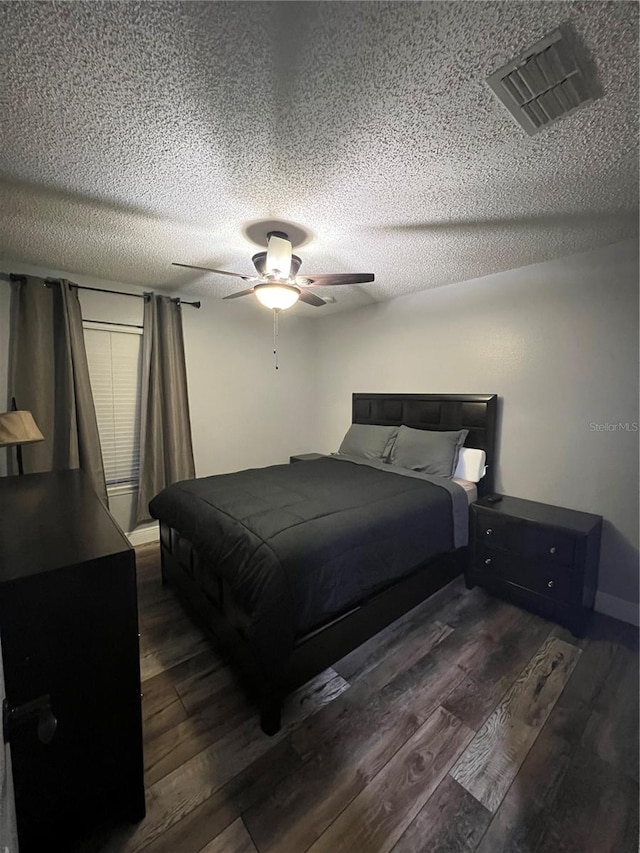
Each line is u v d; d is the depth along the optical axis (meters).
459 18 0.93
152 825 1.17
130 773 1.15
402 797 1.25
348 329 4.17
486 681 1.76
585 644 2.03
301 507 2.03
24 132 1.33
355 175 1.60
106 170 1.56
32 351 2.72
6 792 0.60
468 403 3.02
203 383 3.73
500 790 1.27
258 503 2.10
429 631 2.12
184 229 2.13
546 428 2.63
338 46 1.00
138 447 3.37
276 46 1.00
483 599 2.45
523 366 2.74
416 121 1.27
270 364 4.23
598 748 1.43
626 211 1.89
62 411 2.87
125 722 1.12
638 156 1.45
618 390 2.29
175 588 2.50
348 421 4.25
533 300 2.67
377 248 2.41
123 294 3.18
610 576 2.33
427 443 3.03
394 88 1.13
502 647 2.00
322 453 4.58
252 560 1.57
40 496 1.66
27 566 0.98
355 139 1.37
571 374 2.49
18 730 0.97
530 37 0.98
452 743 1.45
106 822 1.15
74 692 1.04
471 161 1.49
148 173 1.58
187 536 2.06
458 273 2.88
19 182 1.65
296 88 1.13
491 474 2.93
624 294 2.26
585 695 1.68
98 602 1.05
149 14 0.92
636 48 0.99
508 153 1.44
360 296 3.59
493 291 2.90
